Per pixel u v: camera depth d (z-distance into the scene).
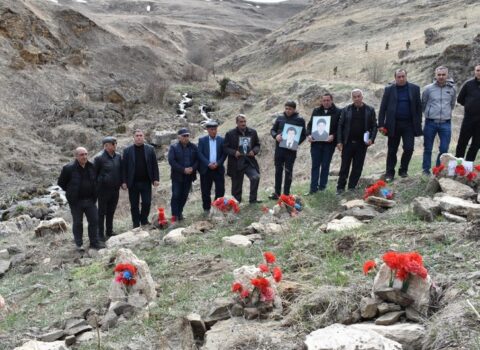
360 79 39.22
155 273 7.30
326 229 7.35
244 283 5.14
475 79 9.25
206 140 10.56
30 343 5.11
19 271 9.94
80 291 7.42
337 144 9.59
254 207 10.09
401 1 79.19
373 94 24.89
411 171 10.98
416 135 9.32
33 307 7.23
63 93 44.28
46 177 28.39
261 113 30.56
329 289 4.86
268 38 95.50
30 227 16.86
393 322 4.27
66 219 18.16
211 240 8.59
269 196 11.39
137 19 92.69
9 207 22.98
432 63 33.69
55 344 5.07
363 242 6.28
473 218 6.20
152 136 30.75
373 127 9.44
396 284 4.46
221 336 4.56
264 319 4.91
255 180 10.41
